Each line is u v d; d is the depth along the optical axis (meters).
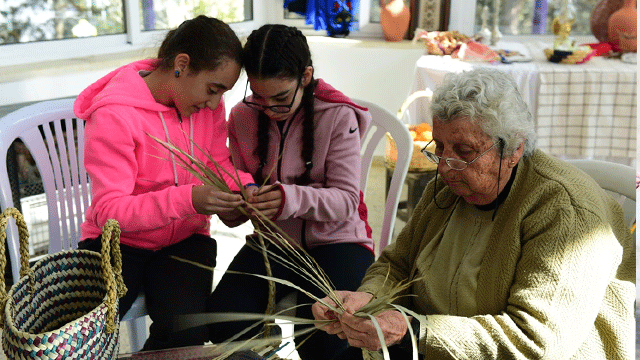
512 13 4.46
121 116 1.70
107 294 1.07
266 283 1.81
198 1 3.92
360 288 1.58
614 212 1.40
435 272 1.50
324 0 4.51
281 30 1.70
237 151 2.02
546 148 3.46
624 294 1.37
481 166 1.32
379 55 4.34
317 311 1.43
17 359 1.01
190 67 1.67
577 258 1.25
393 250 1.69
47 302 1.20
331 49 4.39
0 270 1.06
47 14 3.17
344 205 1.85
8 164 2.83
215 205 1.63
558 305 1.25
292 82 1.70
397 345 1.46
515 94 1.32
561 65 3.52
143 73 1.86
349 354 1.65
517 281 1.31
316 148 1.90
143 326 2.13
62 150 2.07
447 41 3.93
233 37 1.70
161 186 1.82
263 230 1.90
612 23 3.73
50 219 2.04
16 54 3.04
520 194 1.38
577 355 1.36
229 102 3.57
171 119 1.82
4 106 2.79
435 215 1.58
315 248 1.92
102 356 1.08
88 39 3.35
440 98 1.33
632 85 3.27
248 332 1.71
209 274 1.81
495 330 1.27
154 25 3.67
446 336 1.27
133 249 1.81
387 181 3.34
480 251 1.43
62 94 2.87
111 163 1.70
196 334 1.68
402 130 2.16
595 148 3.41
